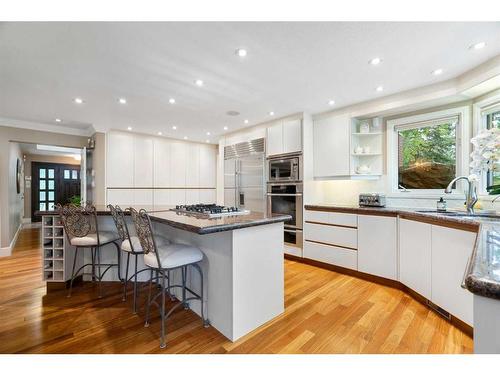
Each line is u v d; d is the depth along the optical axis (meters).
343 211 3.23
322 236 3.46
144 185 5.16
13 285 2.81
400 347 1.69
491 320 0.60
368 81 2.69
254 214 2.31
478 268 0.70
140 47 2.00
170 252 1.88
